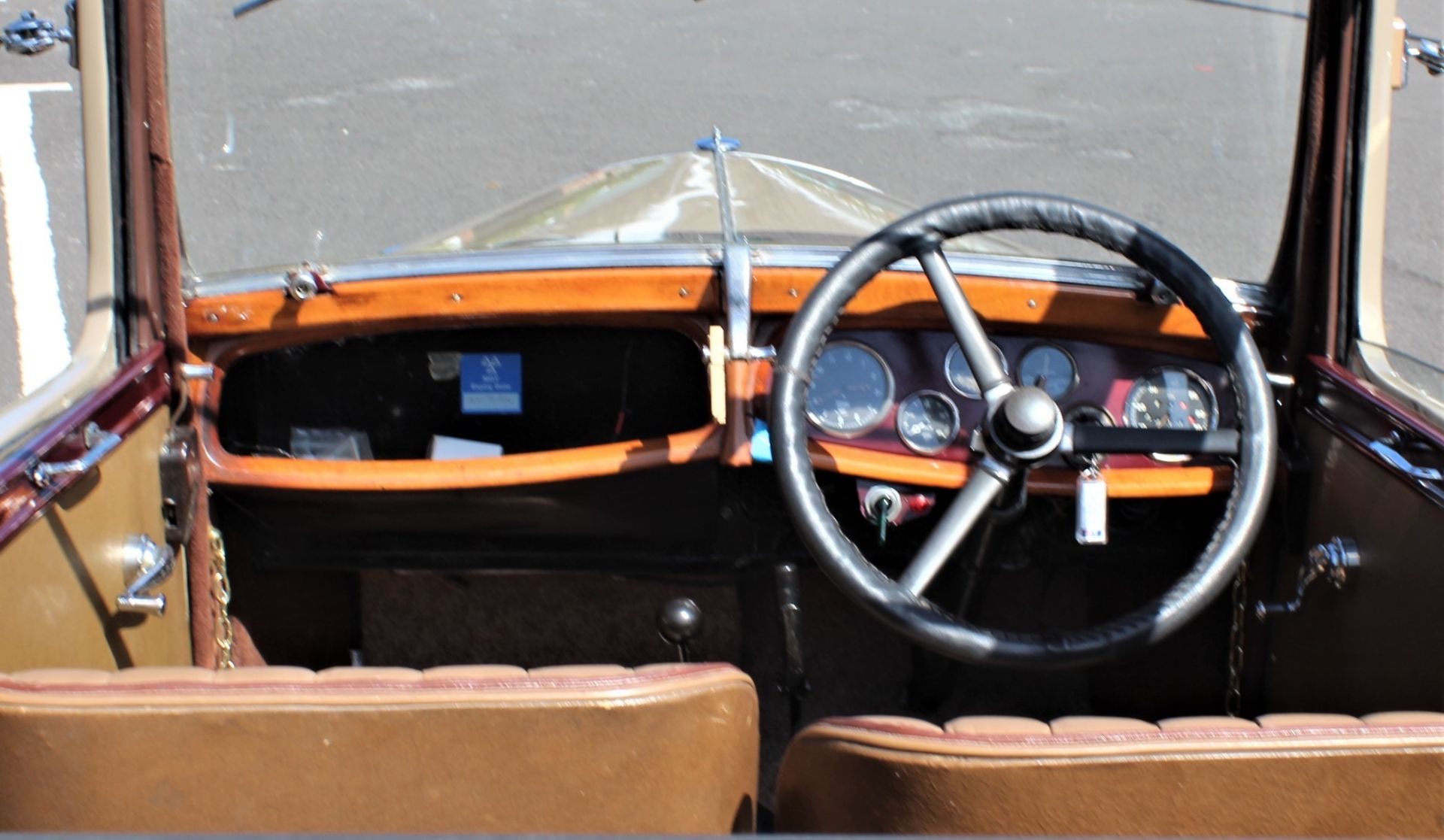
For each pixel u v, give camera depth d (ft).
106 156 6.11
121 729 4.17
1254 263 6.90
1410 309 11.42
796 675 7.29
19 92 17.85
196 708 4.17
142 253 6.20
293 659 7.84
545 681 4.33
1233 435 5.97
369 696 4.23
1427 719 4.32
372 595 8.30
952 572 7.29
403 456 7.16
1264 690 7.22
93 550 5.59
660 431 7.11
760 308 6.61
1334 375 6.43
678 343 6.95
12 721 4.15
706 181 7.46
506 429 7.13
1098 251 7.29
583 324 6.77
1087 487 5.97
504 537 7.24
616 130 7.64
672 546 7.23
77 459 5.36
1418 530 5.66
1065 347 6.82
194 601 6.72
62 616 5.28
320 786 4.29
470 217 7.30
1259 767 4.13
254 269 6.75
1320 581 6.57
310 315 6.57
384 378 7.02
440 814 4.37
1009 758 4.15
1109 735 4.19
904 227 6.01
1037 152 7.52
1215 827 4.21
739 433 6.56
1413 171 12.66
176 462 6.39
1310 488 6.72
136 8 5.98
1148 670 7.75
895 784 4.26
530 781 4.36
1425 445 5.54
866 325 6.66
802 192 7.43
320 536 7.23
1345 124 6.49
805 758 4.66
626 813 4.44
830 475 7.07
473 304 6.59
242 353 6.73
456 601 8.34
